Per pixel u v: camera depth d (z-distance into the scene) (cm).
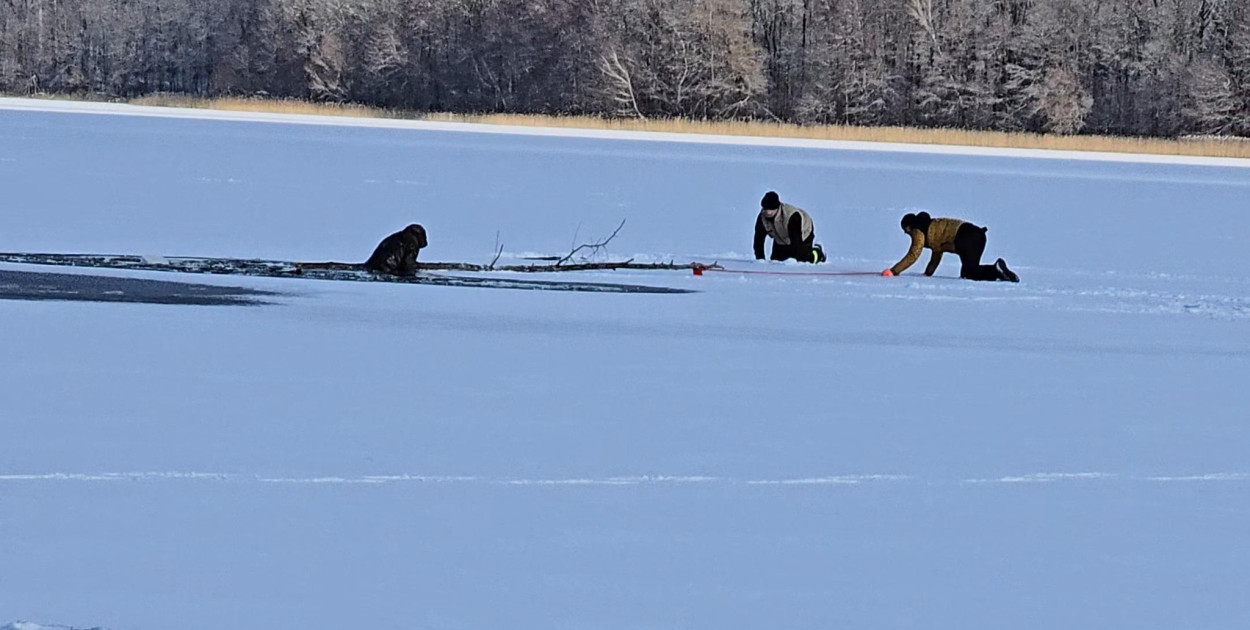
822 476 2609
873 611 1967
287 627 1850
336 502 2361
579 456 2698
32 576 1997
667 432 2911
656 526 2292
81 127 14200
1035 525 2353
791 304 4756
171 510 2294
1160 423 3142
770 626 1903
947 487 2559
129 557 2081
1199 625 1944
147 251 5609
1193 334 4381
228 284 4784
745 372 3569
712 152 13962
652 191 9369
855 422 3059
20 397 3044
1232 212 9056
